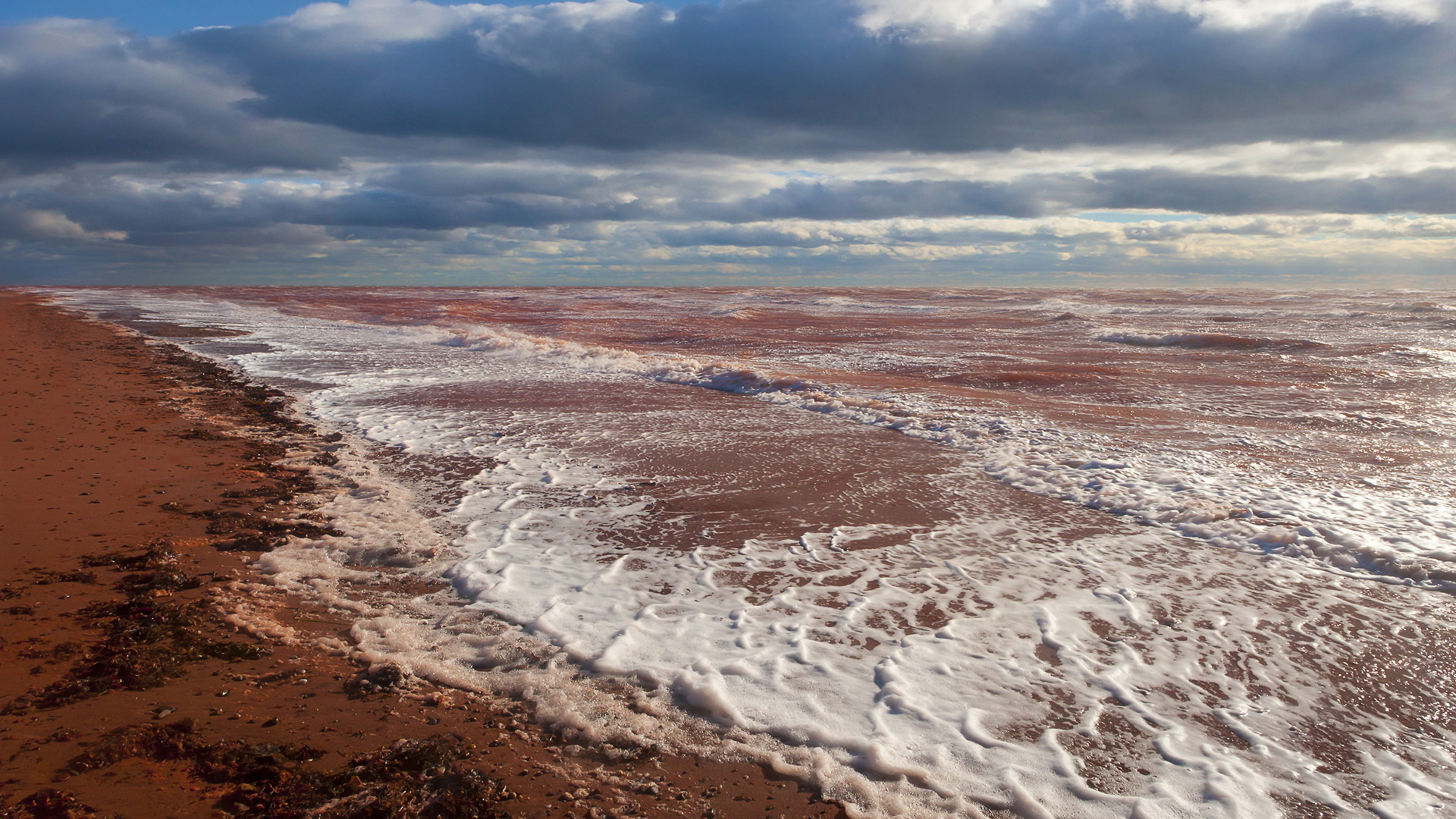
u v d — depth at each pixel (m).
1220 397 12.82
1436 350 18.61
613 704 3.69
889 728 3.53
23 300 50.25
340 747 3.26
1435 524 6.23
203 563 5.32
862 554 5.72
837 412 11.26
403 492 7.20
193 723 3.37
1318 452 8.76
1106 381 14.47
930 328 29.66
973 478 7.77
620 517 6.54
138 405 11.47
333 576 5.20
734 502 6.96
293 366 16.98
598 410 11.49
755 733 3.49
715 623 4.58
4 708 3.39
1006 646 4.33
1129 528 6.31
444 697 3.71
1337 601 4.93
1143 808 3.02
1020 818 2.97
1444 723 3.63
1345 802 3.08
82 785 2.90
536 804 2.98
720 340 25.09
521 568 5.38
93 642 4.05
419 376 15.32
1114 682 3.96
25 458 7.85
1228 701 3.80
